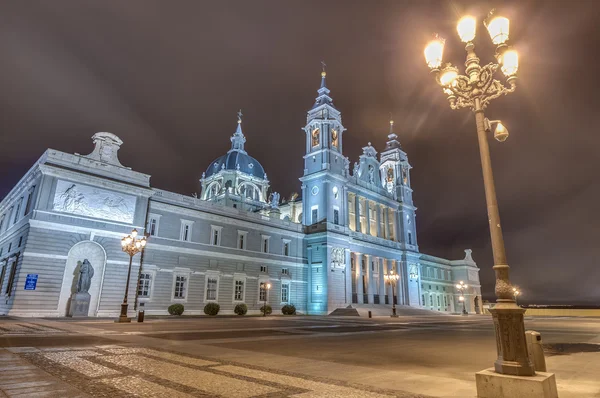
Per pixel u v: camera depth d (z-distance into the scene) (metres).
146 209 39.81
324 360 11.45
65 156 34.94
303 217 61.38
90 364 9.66
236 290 47.94
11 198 43.06
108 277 35.66
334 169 61.34
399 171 78.81
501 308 6.97
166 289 40.81
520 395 6.36
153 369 9.21
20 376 8.01
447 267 92.94
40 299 31.48
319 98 66.75
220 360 10.92
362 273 63.06
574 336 22.81
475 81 8.91
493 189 8.02
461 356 12.98
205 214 46.38
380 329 26.09
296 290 55.41
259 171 102.19
